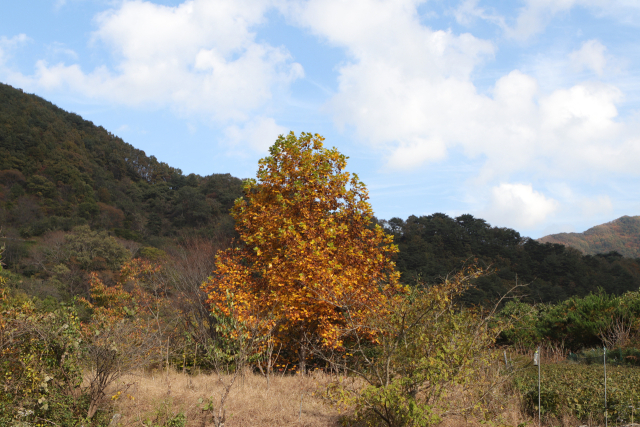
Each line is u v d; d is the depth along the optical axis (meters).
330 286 8.07
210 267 13.70
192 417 6.16
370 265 10.23
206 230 37.28
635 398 6.68
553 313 15.49
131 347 6.96
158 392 7.08
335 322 9.36
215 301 9.71
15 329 5.51
